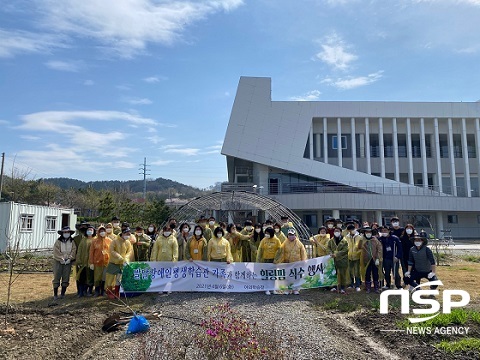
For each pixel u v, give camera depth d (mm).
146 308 8602
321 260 10930
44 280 12992
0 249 21062
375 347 5887
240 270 10680
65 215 28281
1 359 5270
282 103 46000
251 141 45094
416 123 48688
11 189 47844
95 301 9422
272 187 45656
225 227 13508
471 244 35750
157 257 10578
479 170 47188
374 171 47094
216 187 42281
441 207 43312
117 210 31438
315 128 47625
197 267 10648
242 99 46000
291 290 10500
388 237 10578
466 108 47438
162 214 34062
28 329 6801
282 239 11852
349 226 11023
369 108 46562
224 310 6020
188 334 6113
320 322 7324
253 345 3963
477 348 5582
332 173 44281
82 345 6043
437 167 46656
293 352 5453
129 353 5480
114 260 9859
